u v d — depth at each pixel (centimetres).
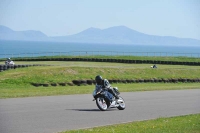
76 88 3356
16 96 2506
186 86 4000
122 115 1895
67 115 1806
